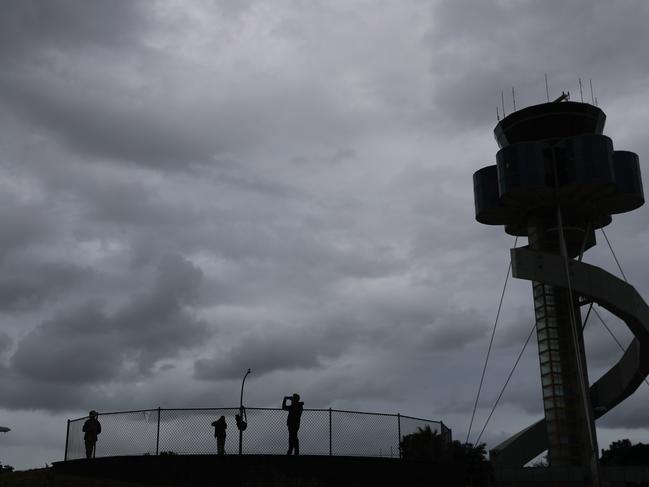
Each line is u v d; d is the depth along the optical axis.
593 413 77.38
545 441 85.25
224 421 28.55
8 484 27.05
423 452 31.16
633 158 78.94
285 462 27.91
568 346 79.50
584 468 75.12
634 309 71.94
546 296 81.56
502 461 83.75
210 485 27.66
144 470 28.47
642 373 79.44
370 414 29.94
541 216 81.56
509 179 77.94
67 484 26.95
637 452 144.62
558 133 80.38
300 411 28.45
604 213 81.00
